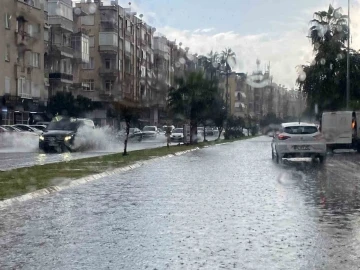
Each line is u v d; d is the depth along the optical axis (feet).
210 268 25.12
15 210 42.27
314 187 56.29
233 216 39.04
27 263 26.23
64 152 119.44
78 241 31.12
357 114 131.03
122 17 297.53
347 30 178.91
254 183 60.44
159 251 28.55
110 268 25.26
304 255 27.50
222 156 113.80
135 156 104.47
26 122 209.56
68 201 47.14
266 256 27.32
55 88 243.19
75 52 257.96
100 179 65.87
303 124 91.04
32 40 215.10
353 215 39.24
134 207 43.57
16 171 70.38
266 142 212.23
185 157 110.73
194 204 44.93
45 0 238.68
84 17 282.77
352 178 65.41
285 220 37.29
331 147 130.93
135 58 324.19
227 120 268.41
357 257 27.09
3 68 196.34
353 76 176.14
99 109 275.59
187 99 180.34
